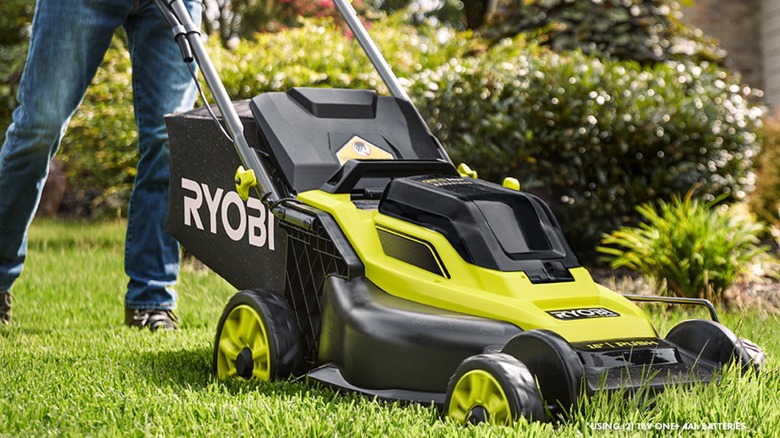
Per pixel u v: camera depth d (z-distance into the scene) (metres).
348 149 3.72
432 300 3.29
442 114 5.84
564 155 5.78
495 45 7.25
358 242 3.44
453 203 3.35
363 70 6.57
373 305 3.35
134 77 4.32
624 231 5.79
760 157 7.09
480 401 3.05
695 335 3.32
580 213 5.83
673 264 5.09
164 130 4.31
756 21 10.77
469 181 3.52
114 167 7.90
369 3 20.41
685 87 6.39
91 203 10.35
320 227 3.49
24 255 4.37
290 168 3.63
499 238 3.30
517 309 3.19
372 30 7.60
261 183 3.62
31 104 4.13
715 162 6.00
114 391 3.37
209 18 13.62
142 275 4.38
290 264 3.60
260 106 3.73
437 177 3.55
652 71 6.47
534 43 6.53
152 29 4.26
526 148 5.75
